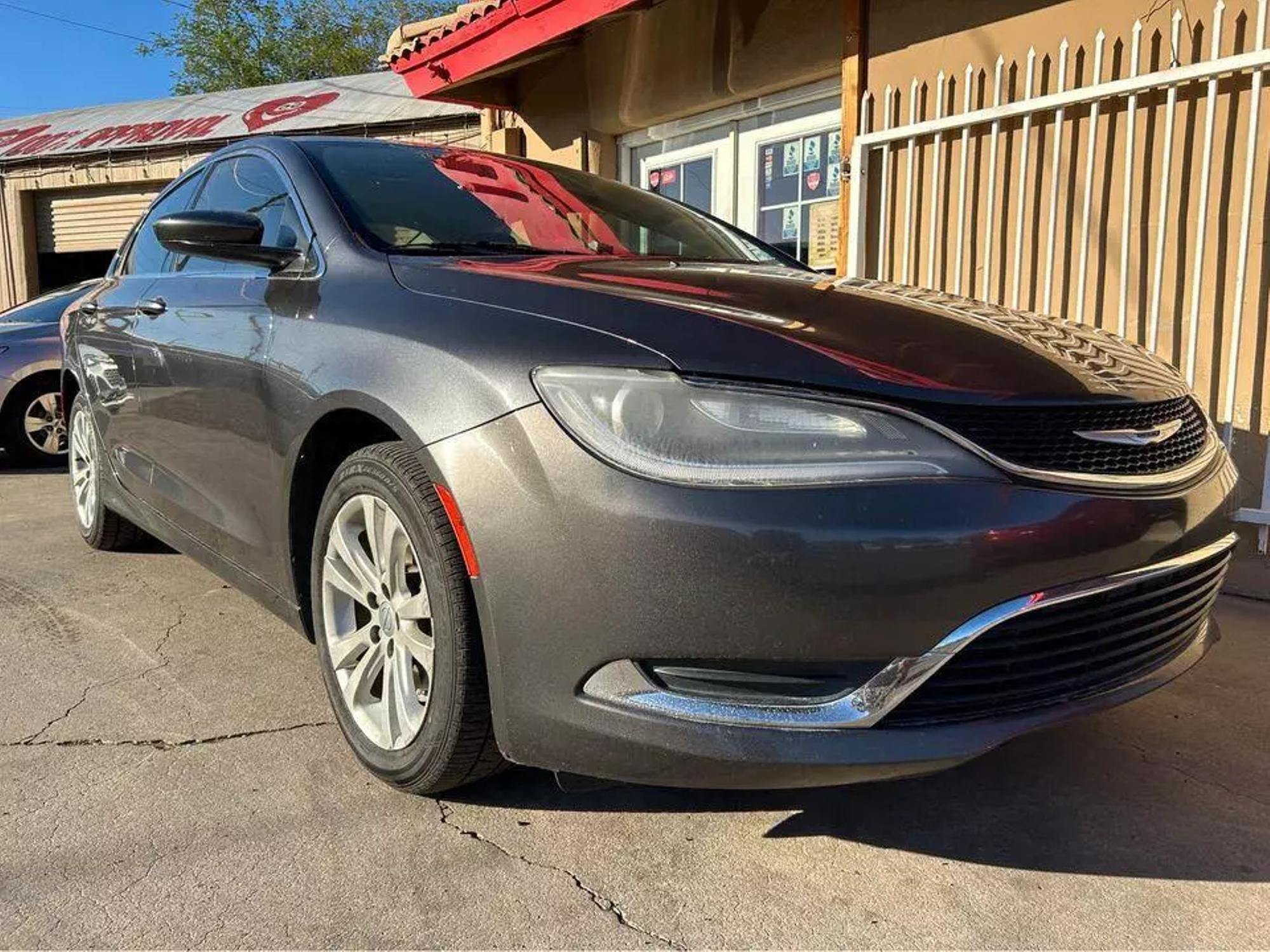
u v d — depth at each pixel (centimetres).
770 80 592
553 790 224
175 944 170
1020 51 462
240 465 265
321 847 200
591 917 180
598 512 171
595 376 178
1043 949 173
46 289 1472
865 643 168
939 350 192
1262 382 393
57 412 690
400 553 212
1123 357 231
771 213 629
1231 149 394
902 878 194
